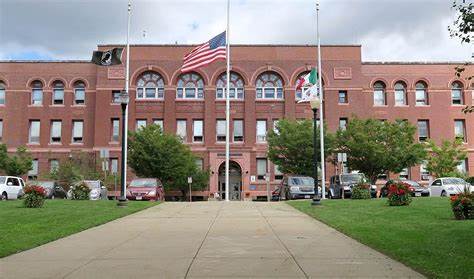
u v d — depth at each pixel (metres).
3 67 52.94
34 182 35.72
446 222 14.28
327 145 40.72
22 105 52.47
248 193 49.91
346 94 51.62
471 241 10.69
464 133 53.00
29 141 52.31
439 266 8.56
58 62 52.97
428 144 47.34
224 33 32.41
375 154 39.31
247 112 51.00
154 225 15.71
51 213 18.25
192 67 32.00
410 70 53.50
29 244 11.54
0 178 33.06
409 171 51.19
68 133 52.03
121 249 11.02
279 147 41.84
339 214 17.95
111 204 22.89
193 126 51.41
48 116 52.38
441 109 53.03
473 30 8.70
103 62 27.31
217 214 19.22
